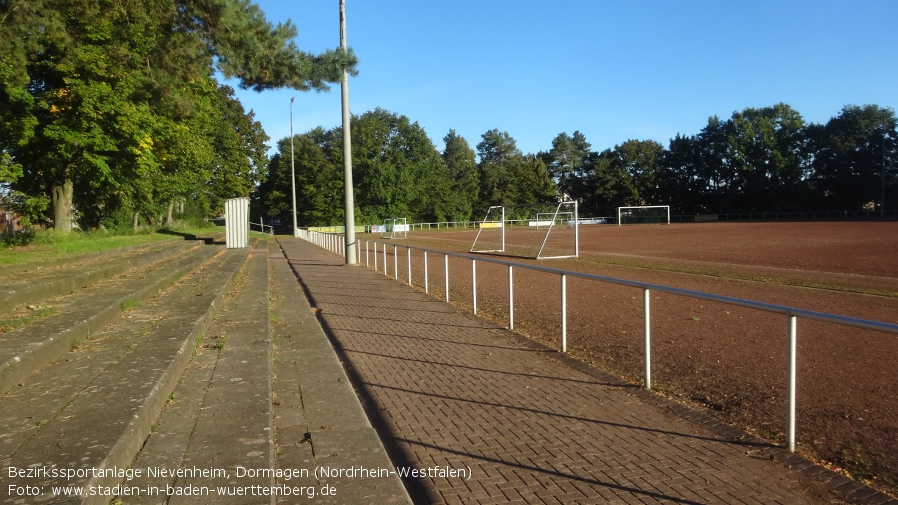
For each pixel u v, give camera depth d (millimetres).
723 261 23359
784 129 83875
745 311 11258
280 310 11672
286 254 32250
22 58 12055
